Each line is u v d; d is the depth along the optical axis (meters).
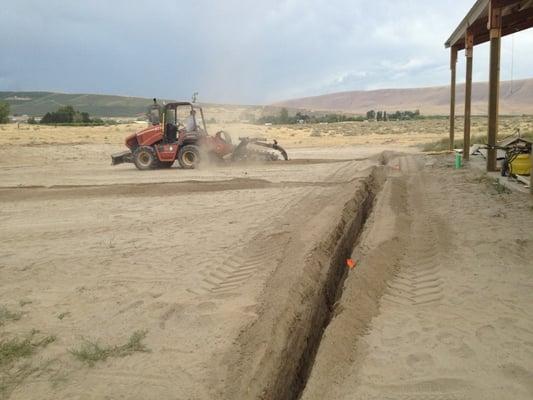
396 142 36.41
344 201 10.48
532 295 5.41
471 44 17.31
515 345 4.36
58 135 39.78
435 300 5.45
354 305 5.32
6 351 4.61
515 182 11.82
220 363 4.34
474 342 4.45
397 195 11.41
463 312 5.09
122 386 4.04
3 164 24.62
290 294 5.64
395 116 96.50
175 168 20.36
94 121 70.06
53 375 4.24
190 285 6.25
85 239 8.72
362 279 5.93
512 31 17.03
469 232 7.93
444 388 3.79
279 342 4.74
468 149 18.11
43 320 5.34
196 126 20.11
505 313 5.01
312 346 5.34
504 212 9.13
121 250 7.92
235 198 12.12
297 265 6.53
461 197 10.91
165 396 3.89
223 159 20.14
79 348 4.68
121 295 5.99
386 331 4.79
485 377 3.89
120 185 14.80
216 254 7.48
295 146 35.78
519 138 12.84
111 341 4.80
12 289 6.34
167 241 8.35
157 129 20.05
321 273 6.68
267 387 4.09
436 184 13.05
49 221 10.38
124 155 20.61
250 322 5.06
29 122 67.12
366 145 34.19
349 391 3.87
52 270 7.04
